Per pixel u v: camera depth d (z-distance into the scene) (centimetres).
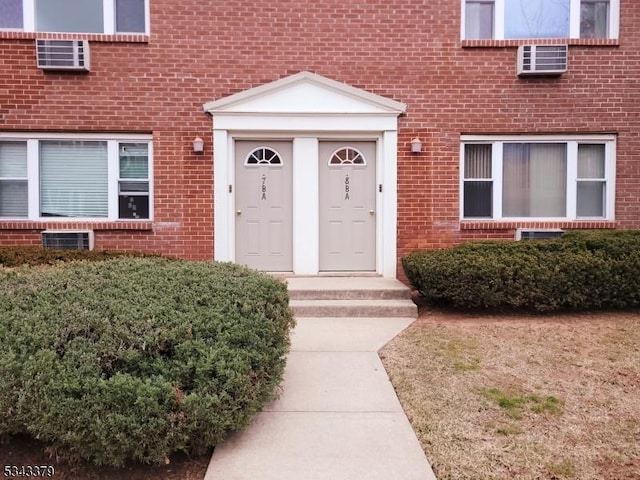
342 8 733
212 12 723
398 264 746
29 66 707
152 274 433
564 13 748
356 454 308
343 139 752
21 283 400
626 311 624
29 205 722
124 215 738
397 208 745
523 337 529
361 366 454
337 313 617
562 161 762
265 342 356
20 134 714
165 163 726
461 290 600
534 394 391
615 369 441
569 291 599
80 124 715
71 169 732
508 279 593
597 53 741
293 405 376
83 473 296
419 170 746
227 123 725
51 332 313
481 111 744
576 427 339
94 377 290
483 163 762
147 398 281
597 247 623
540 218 758
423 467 293
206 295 385
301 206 746
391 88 739
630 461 299
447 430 336
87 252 674
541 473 287
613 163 751
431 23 738
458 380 419
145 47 718
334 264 764
